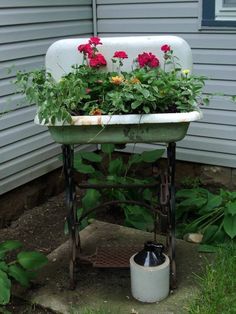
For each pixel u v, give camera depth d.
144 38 2.80
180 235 3.53
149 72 2.67
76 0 4.09
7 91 3.54
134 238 3.40
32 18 3.67
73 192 2.83
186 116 2.43
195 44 3.90
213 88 3.91
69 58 2.84
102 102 2.58
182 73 2.73
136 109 2.50
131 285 2.77
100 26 4.30
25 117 3.73
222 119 3.92
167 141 2.54
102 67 2.85
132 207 3.68
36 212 3.91
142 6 4.05
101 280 2.95
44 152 3.96
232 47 3.76
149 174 4.30
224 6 3.70
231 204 3.35
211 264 3.01
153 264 2.68
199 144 4.06
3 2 3.40
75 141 2.52
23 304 2.81
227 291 2.76
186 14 3.88
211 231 3.34
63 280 2.96
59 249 3.30
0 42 3.43
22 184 3.80
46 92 2.45
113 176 3.79
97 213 3.88
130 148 4.38
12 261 3.10
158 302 2.71
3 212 3.68
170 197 2.75
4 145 3.57
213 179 4.07
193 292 2.78
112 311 2.65
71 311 2.68
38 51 3.78
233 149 3.93
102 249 3.13
